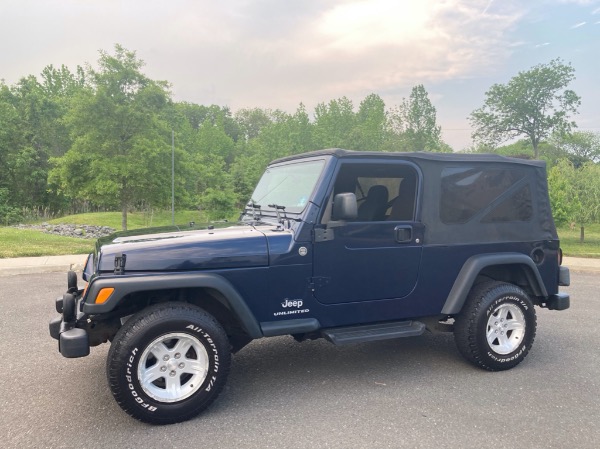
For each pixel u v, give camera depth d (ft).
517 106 164.35
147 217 118.11
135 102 62.08
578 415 11.39
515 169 15.06
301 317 12.48
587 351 16.34
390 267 13.29
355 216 11.65
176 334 10.94
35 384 13.37
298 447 9.94
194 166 74.59
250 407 11.89
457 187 14.19
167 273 11.10
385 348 16.61
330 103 192.44
